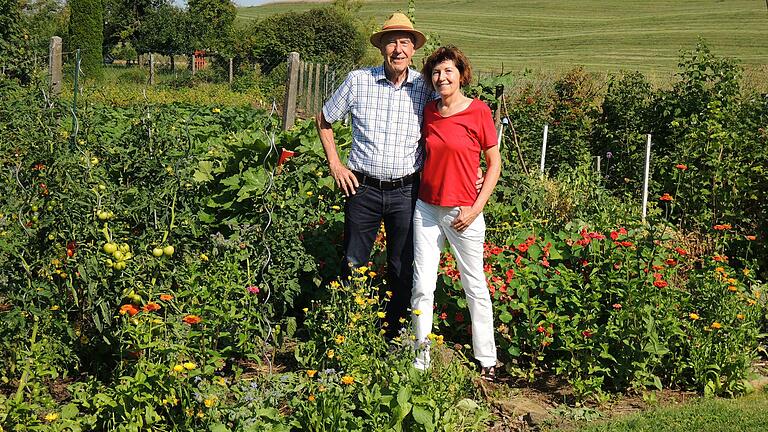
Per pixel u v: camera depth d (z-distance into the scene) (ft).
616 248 17.02
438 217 15.48
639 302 15.69
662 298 16.28
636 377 15.71
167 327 13.43
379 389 12.73
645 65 121.90
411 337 14.26
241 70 89.45
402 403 12.34
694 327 16.43
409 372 13.08
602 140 35.60
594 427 14.14
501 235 20.53
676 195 25.77
